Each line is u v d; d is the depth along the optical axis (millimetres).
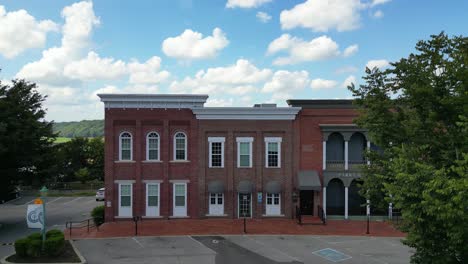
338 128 31656
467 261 10891
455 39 14383
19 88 32562
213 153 31969
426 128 14523
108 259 20531
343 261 20375
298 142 32031
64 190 59688
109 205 30906
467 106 11867
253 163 32031
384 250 22578
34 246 20359
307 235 26219
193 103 31688
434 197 10062
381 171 16578
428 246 11133
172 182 31578
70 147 65125
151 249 22594
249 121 31969
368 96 16891
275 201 32094
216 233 26641
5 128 28141
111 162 31078
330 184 33969
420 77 14508
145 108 31422
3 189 33219
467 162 10445
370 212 32375
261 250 22469
